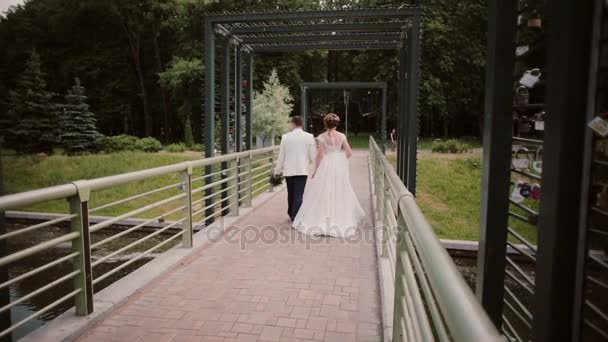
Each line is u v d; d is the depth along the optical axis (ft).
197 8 101.81
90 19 121.29
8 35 123.44
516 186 6.72
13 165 75.56
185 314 10.33
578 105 4.77
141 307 10.71
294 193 20.16
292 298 11.30
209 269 13.64
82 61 121.29
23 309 20.39
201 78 105.60
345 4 112.68
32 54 92.02
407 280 6.30
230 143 28.76
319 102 127.54
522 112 7.04
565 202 4.91
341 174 18.19
